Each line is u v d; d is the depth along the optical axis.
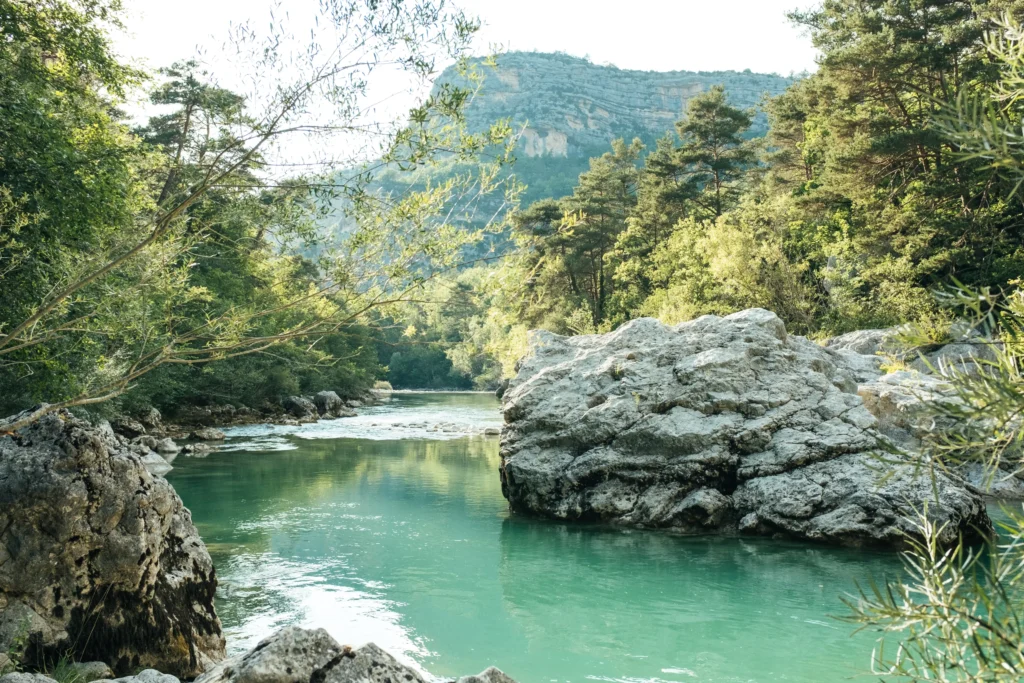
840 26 46.62
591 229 65.25
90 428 8.77
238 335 7.48
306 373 57.22
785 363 18.05
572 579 12.73
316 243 7.19
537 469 17.94
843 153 35.75
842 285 38.78
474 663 9.09
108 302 8.52
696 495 16.48
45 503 8.05
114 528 8.32
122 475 8.55
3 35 15.38
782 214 45.81
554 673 8.82
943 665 2.50
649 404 17.89
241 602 11.30
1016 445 2.38
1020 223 33.56
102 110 18.09
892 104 39.94
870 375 21.62
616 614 10.97
